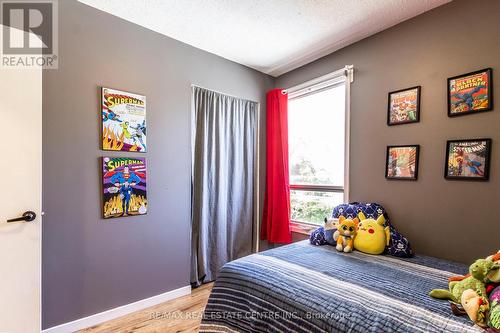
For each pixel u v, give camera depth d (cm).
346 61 251
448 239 183
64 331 177
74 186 183
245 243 299
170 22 212
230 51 264
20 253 148
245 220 299
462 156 176
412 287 128
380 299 114
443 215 186
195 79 253
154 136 223
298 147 305
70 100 182
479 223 169
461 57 178
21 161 149
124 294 205
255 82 310
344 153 249
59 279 177
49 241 173
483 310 95
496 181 163
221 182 271
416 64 201
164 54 231
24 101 150
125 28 208
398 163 210
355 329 96
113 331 182
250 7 192
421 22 199
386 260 172
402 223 208
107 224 198
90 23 190
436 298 116
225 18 206
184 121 245
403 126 208
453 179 181
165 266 229
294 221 305
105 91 196
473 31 173
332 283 130
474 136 172
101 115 195
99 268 194
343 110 258
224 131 279
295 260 167
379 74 224
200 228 254
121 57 205
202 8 193
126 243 207
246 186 300
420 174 198
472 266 113
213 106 267
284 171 298
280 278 134
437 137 189
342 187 258
